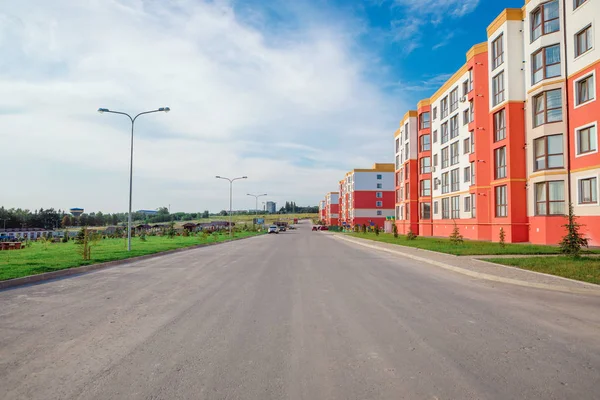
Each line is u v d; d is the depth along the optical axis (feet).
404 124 166.61
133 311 23.79
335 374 13.69
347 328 19.62
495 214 87.86
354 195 285.23
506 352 15.94
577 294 28.96
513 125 81.61
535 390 12.28
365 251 74.28
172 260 58.49
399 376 13.47
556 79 72.43
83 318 22.11
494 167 88.53
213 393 12.20
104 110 76.59
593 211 65.16
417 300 26.73
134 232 179.11
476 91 100.63
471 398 11.76
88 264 49.49
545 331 19.10
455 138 122.93
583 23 67.36
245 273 41.68
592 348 16.44
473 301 26.43
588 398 11.73
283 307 24.59
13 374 13.88
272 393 12.19
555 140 73.10
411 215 156.35
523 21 82.12
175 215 579.89
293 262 53.11
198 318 21.86
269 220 610.65
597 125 64.34
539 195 76.69
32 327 20.22
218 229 232.32
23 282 36.42
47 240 120.16
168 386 12.75
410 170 157.58
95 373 13.91
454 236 79.46
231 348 16.58
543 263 42.73
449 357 15.35
